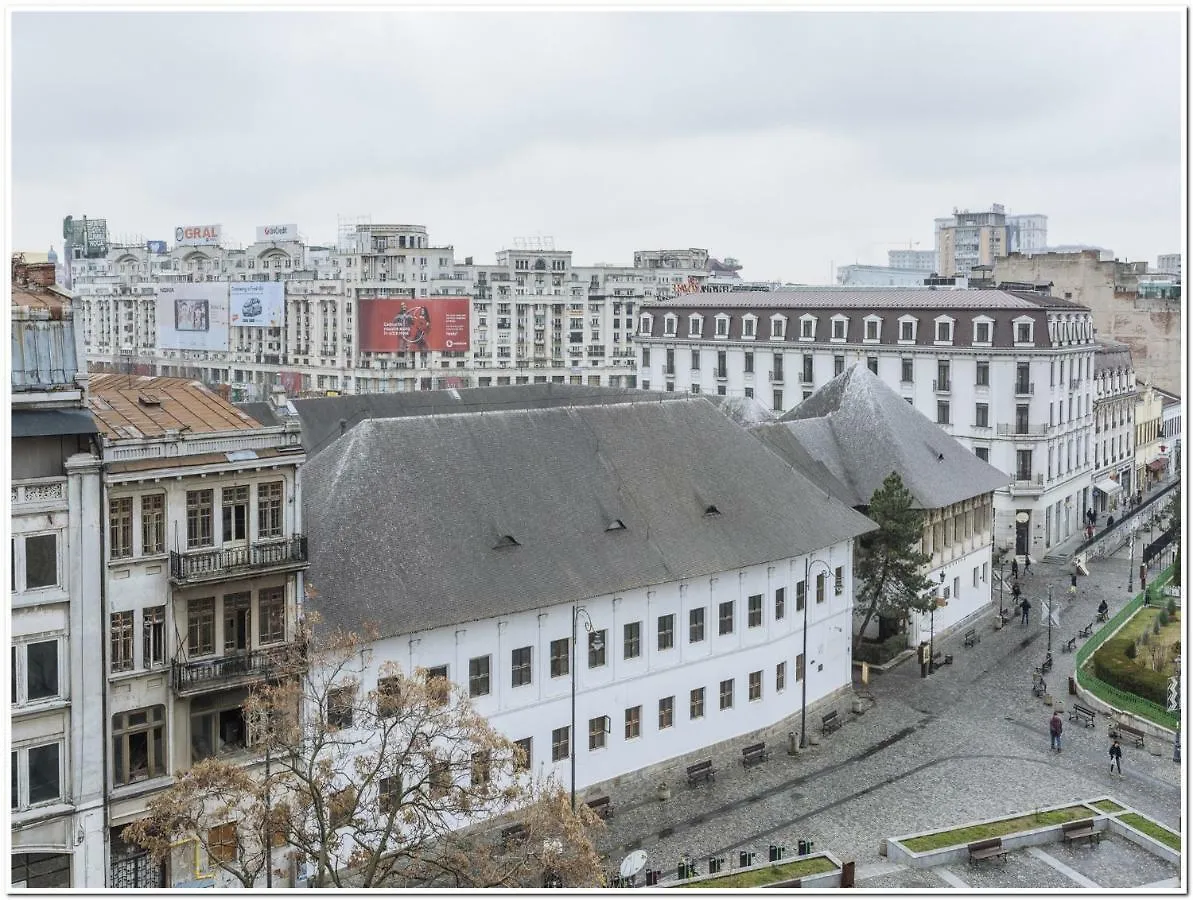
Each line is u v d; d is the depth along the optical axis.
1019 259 158.25
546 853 36.91
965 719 67.38
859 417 86.56
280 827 37.81
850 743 64.06
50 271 45.12
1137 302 154.75
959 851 48.56
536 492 59.12
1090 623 86.19
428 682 40.09
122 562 43.88
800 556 67.19
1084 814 52.62
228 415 48.78
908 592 74.38
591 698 57.06
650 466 65.06
